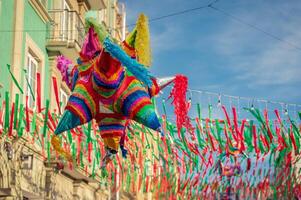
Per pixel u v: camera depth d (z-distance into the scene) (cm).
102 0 2117
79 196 1886
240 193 1322
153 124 710
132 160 1423
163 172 1380
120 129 749
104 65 705
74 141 1332
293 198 1361
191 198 1334
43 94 1609
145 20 746
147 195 2473
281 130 1238
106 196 2272
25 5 1496
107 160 758
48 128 1269
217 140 1207
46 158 1480
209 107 1198
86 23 740
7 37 1385
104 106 732
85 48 749
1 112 1122
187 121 1194
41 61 1609
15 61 1401
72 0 1953
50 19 1678
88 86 732
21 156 1364
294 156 1330
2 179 1281
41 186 1527
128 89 722
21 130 1169
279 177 1347
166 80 813
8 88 1366
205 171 1273
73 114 727
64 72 797
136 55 746
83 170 1670
